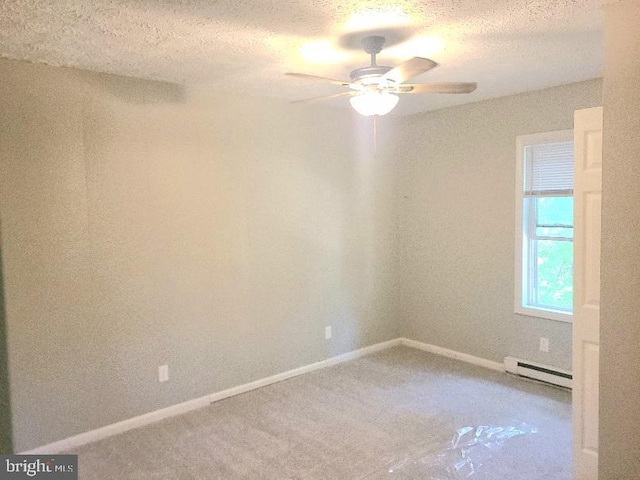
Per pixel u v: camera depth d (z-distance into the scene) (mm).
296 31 2680
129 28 2582
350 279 4992
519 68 3541
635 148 2330
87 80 3346
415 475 2916
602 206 2445
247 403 4000
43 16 2398
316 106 4613
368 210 5102
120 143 3496
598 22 2641
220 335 4070
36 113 3150
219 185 4004
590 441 2754
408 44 2969
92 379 3434
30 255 3156
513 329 4543
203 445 3328
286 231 4457
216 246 4012
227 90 3986
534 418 3631
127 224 3547
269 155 4305
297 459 3121
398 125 5301
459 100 4562
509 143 4441
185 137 3809
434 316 5180
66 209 3283
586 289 2727
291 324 4547
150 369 3701
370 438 3371
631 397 2383
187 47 2912
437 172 5023
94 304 3424
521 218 4406
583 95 3943
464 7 2410
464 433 3416
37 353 3205
